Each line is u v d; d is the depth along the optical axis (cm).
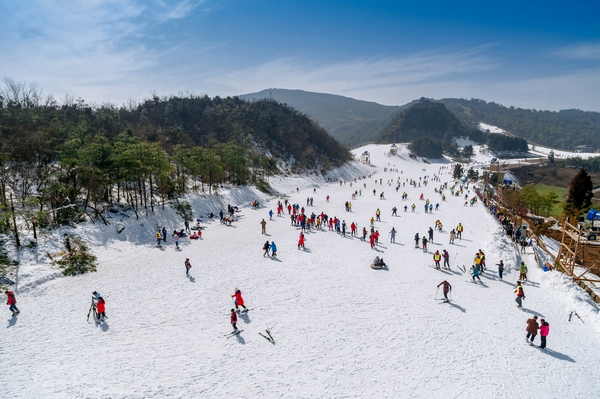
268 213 4878
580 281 2653
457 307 2262
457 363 1705
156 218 3731
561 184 15112
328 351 1758
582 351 1844
